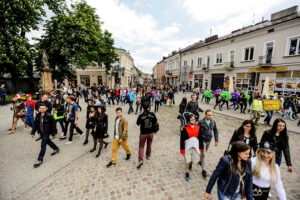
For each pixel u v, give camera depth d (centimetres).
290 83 1278
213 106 1252
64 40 1508
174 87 2233
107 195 271
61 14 1566
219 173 177
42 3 1308
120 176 324
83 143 488
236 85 1766
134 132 605
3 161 373
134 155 418
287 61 1284
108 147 468
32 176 320
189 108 520
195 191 283
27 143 476
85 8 1684
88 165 365
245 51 1662
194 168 359
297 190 287
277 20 1546
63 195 270
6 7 1138
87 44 1734
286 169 360
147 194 274
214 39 2395
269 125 723
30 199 261
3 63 1154
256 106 695
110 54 2178
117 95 1285
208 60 2186
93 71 2930
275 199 267
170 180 313
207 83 2205
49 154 416
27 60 1302
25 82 1900
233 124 727
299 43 1214
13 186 289
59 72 1925
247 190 173
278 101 698
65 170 344
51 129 379
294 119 865
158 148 464
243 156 163
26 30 1246
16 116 554
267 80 1141
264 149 179
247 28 2070
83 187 291
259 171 182
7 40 1170
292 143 514
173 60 3281
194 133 306
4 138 510
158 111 1029
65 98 531
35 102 548
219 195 185
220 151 450
